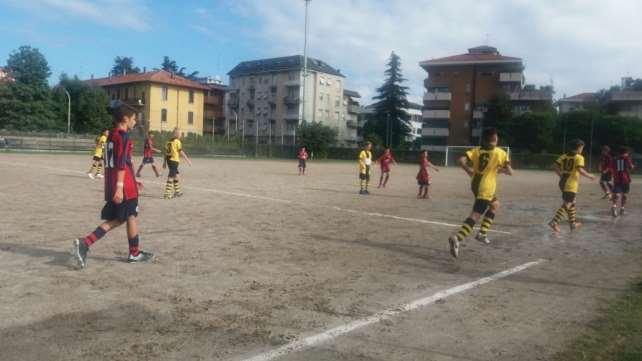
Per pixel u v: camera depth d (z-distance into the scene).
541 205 16.00
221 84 110.25
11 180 18.42
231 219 10.77
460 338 4.43
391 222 11.15
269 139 91.56
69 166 27.44
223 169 32.12
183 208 12.37
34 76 71.12
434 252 8.04
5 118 69.25
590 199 18.89
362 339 4.34
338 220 11.16
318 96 92.50
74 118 75.62
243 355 3.95
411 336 4.44
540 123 66.31
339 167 42.78
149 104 83.25
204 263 6.78
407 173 37.00
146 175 23.62
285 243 8.32
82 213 10.81
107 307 4.93
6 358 3.77
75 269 6.24
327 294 5.58
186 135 72.81
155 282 5.82
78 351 3.93
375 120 84.50
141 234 8.71
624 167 13.50
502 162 7.90
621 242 9.46
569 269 7.13
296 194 16.92
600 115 64.75
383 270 6.74
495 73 81.94
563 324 4.84
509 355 4.10
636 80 92.44
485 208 7.82
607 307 5.39
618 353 4.16
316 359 3.91
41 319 4.56
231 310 4.97
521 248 8.59
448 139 84.25
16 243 7.61
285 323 4.66
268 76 93.50
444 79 84.62
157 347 4.05
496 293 5.82
